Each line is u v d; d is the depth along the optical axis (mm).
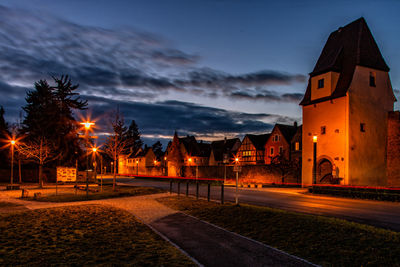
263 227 10531
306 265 6832
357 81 28922
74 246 8289
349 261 6863
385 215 12742
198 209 15438
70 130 50531
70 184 41781
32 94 47031
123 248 8133
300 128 48500
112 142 34812
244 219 11977
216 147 77000
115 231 10359
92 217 13172
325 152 30062
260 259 7363
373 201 18250
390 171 29609
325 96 30562
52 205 17891
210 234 10180
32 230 10367
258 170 39812
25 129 45938
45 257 7211
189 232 10516
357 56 29484
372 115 29578
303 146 32938
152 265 6719
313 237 8805
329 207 15391
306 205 16250
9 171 50875
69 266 6570
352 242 8062
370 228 9367
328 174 29938
